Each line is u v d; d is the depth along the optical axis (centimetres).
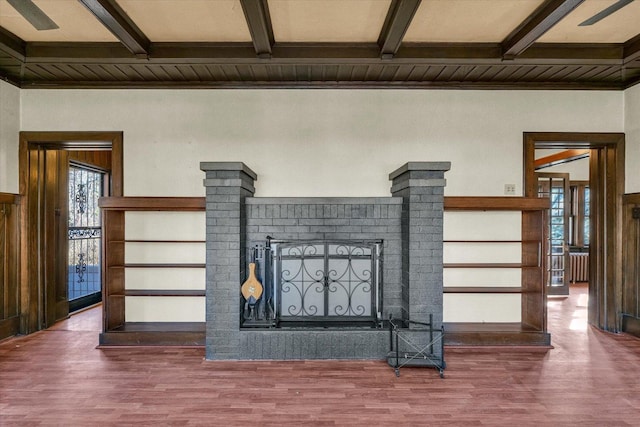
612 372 309
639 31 324
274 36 333
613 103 411
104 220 366
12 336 395
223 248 337
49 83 399
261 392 273
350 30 323
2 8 287
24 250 405
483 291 381
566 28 319
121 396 267
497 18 303
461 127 408
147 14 297
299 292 357
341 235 367
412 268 335
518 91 409
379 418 240
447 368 316
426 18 304
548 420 238
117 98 404
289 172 407
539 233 375
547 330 403
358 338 335
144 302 403
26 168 405
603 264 426
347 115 408
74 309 517
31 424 232
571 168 719
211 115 406
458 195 407
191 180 405
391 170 407
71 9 289
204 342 367
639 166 394
